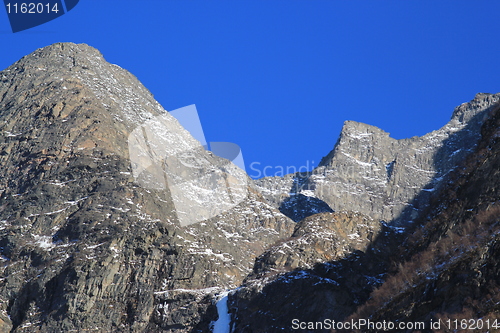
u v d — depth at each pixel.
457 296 103.44
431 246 125.31
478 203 123.38
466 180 133.00
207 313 165.25
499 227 109.56
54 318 174.38
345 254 165.12
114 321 174.38
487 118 144.75
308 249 166.50
